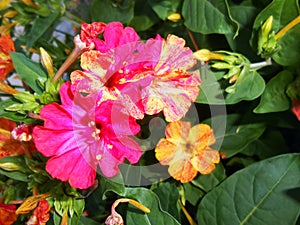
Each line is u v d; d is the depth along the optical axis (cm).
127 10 24
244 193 19
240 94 19
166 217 18
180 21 22
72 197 18
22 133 17
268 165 19
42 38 26
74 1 26
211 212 19
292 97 20
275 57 20
